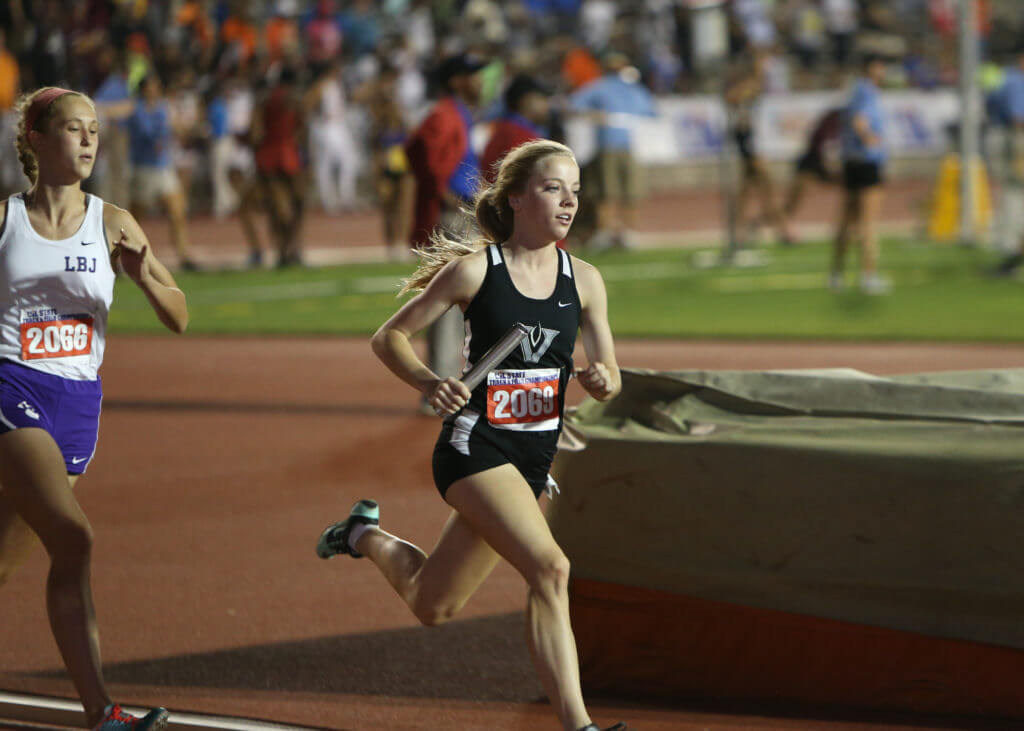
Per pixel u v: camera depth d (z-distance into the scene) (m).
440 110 29.17
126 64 72.88
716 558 14.70
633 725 14.34
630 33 107.38
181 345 42.25
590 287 13.80
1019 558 13.63
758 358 37.16
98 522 22.59
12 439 13.47
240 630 17.53
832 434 14.45
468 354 13.48
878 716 14.28
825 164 68.75
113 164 60.91
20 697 15.05
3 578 14.36
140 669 16.16
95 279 13.98
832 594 14.32
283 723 14.45
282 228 62.84
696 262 62.47
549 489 14.81
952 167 71.19
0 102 74.06
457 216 29.36
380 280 57.25
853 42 115.88
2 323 13.73
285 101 61.75
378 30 99.12
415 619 17.94
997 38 118.94
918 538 13.97
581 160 79.94
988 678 13.90
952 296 49.88
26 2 75.31
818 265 60.72
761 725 14.24
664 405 15.50
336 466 26.38
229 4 95.56
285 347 41.53
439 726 14.51
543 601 12.73
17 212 13.78
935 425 14.27
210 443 28.64
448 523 13.88
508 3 111.75
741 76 96.62
